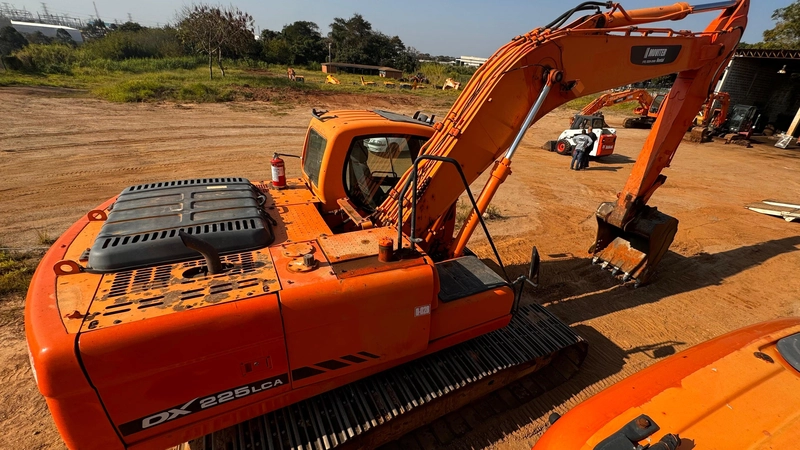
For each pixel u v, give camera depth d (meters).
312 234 2.87
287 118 16.39
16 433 3.02
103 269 2.22
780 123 25.22
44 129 11.99
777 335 2.58
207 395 2.11
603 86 3.68
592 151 13.30
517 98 3.25
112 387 1.86
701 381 2.22
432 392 2.82
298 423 2.58
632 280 5.54
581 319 4.79
